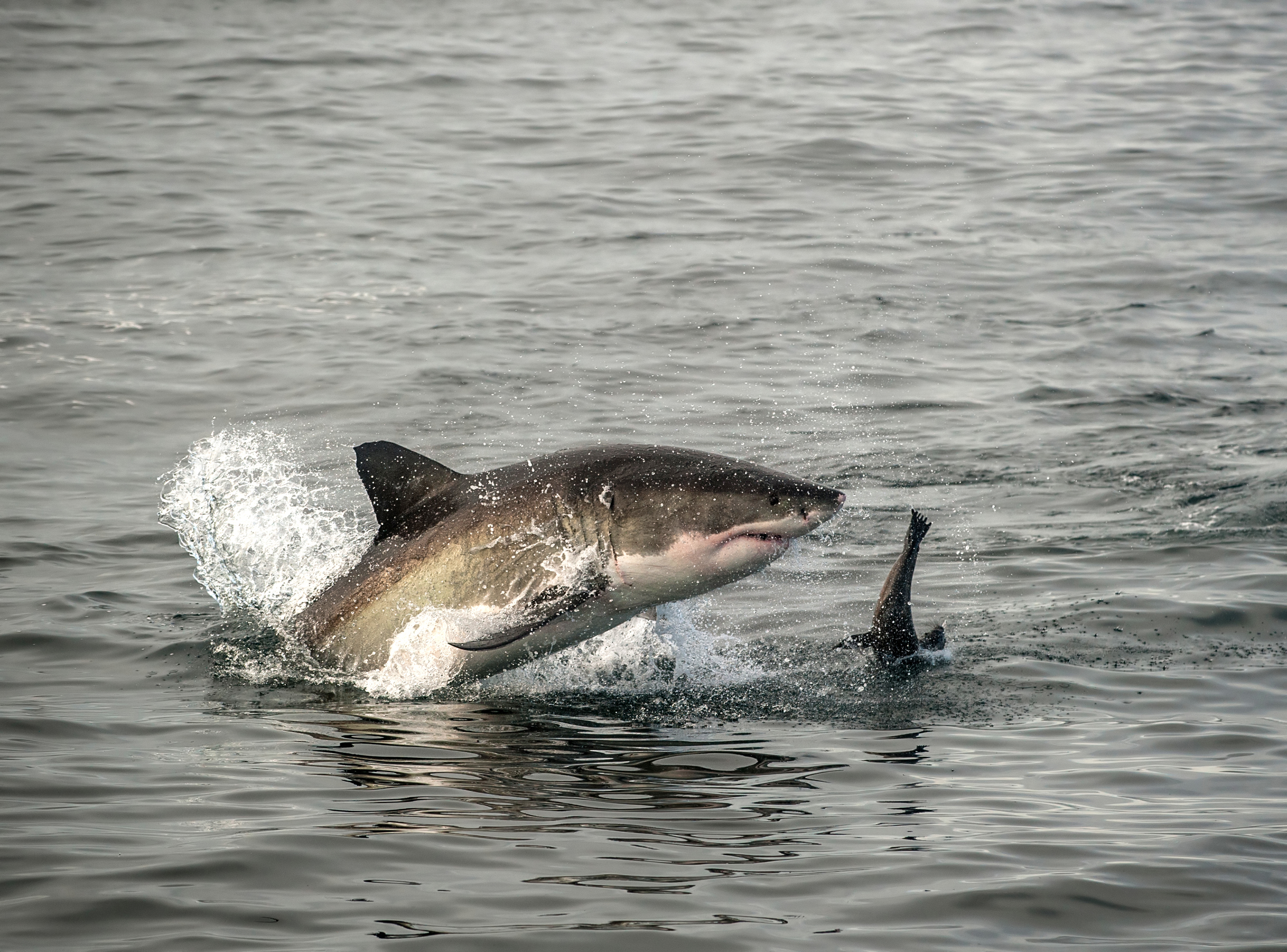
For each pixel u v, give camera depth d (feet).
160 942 35.60
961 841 42.96
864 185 179.93
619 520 58.75
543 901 38.34
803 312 136.46
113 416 108.37
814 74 234.38
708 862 41.24
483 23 271.69
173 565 77.82
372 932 36.32
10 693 58.49
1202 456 99.60
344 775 49.01
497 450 101.09
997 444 103.19
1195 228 162.81
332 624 63.57
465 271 148.56
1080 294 142.00
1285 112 212.64
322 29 263.29
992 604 71.87
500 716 57.16
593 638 65.57
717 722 56.34
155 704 57.72
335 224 163.43
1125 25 271.28
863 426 107.45
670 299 139.85
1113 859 41.47
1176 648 64.39
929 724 55.62
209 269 148.25
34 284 142.41
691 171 184.55
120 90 222.28
